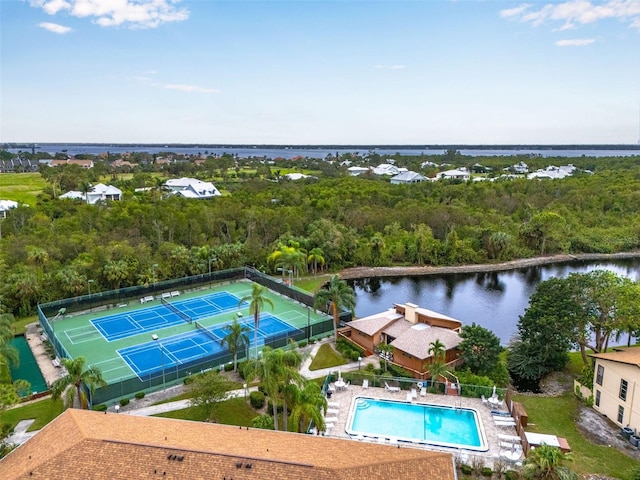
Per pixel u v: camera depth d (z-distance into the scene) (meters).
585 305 47.22
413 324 54.03
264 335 56.75
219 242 95.06
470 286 86.31
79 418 29.00
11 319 53.69
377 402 40.94
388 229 107.31
